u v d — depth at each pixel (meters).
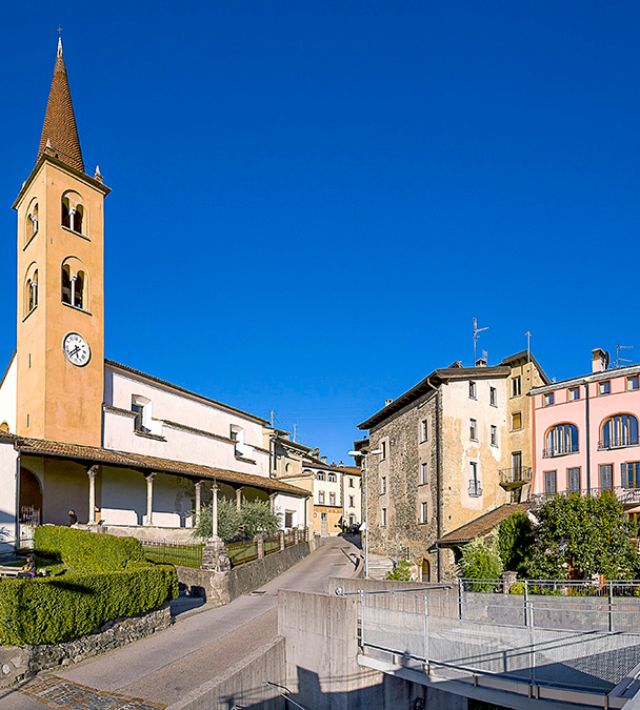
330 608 19.25
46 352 38.97
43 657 17.47
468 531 39.28
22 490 37.50
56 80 45.00
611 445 41.50
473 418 44.81
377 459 54.94
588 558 32.06
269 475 63.97
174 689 16.25
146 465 40.03
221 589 28.91
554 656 15.95
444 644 16.92
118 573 20.59
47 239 40.41
